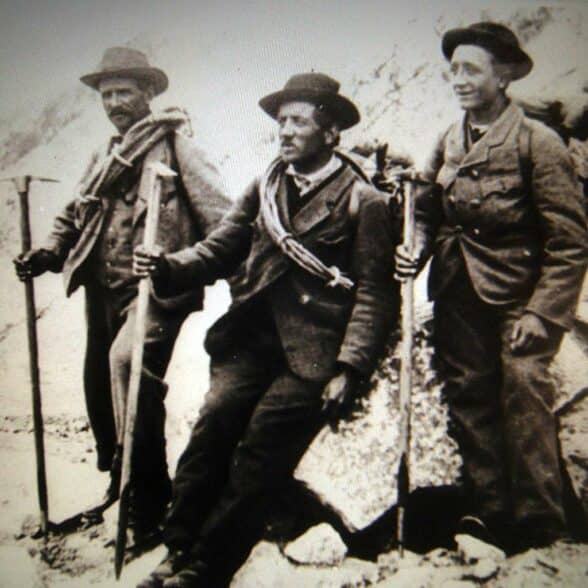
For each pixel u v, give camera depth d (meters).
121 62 6.79
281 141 6.35
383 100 6.49
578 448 6.05
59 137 6.96
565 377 6.09
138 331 6.30
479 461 6.08
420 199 6.29
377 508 6.11
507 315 6.13
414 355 6.21
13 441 6.74
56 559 6.48
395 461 6.12
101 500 6.55
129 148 6.70
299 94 6.34
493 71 6.28
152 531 6.35
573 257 6.11
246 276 6.32
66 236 6.77
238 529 6.17
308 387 6.16
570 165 6.17
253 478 6.18
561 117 6.25
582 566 5.94
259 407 6.21
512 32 6.31
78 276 6.70
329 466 6.16
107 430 6.62
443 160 6.31
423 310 6.24
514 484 6.04
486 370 6.12
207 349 6.36
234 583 6.14
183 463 6.24
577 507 6.02
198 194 6.60
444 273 6.23
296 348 6.20
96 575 6.40
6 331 6.89
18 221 7.00
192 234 6.58
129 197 6.67
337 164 6.33
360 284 6.19
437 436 6.13
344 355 6.12
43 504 6.59
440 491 6.09
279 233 6.24
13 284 6.96
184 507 6.21
